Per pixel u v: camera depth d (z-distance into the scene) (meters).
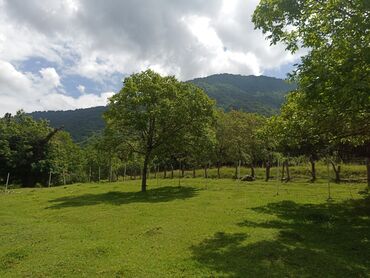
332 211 22.94
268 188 37.66
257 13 17.73
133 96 38.00
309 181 48.03
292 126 20.95
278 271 11.99
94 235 17.69
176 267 12.48
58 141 77.06
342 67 13.26
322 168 61.81
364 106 14.48
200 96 39.62
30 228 20.12
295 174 61.91
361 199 26.94
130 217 22.08
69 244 15.94
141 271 12.15
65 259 13.65
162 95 38.84
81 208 26.91
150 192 36.75
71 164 86.25
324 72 13.67
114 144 39.12
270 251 13.98
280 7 16.75
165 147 39.31
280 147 28.58
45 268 12.76
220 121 60.81
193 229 18.05
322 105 16.11
